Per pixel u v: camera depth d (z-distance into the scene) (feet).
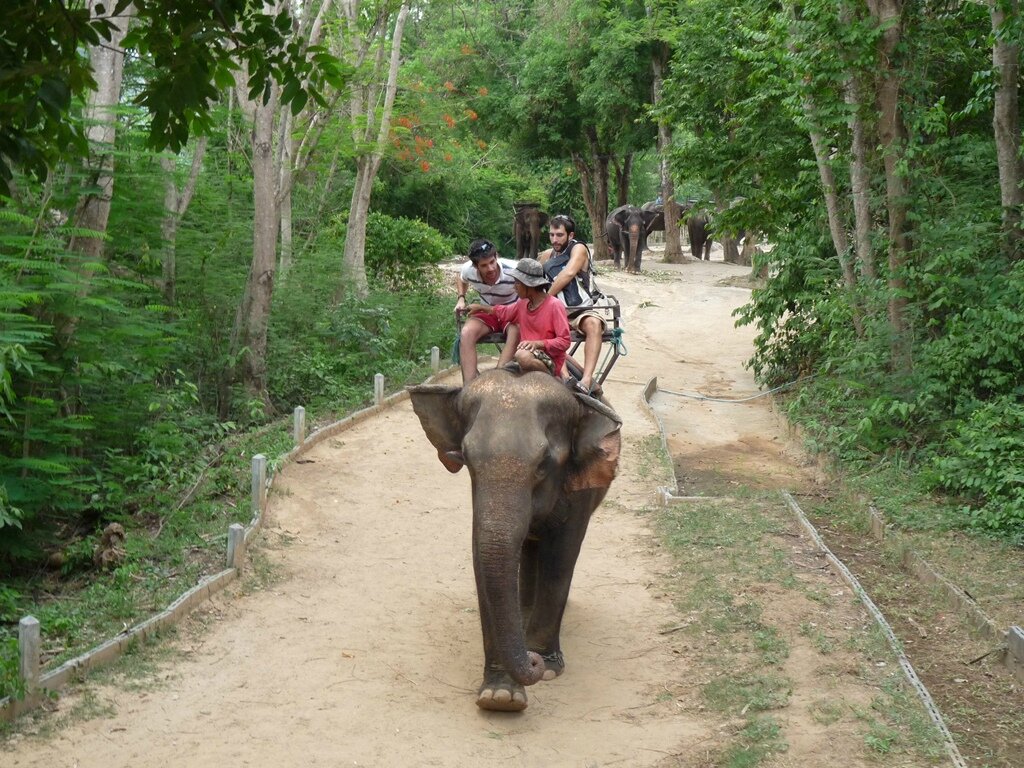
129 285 30.73
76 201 31.09
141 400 33.76
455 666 23.31
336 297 56.24
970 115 45.34
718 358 65.87
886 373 40.93
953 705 21.35
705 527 31.94
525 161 117.39
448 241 74.54
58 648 22.59
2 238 28.45
